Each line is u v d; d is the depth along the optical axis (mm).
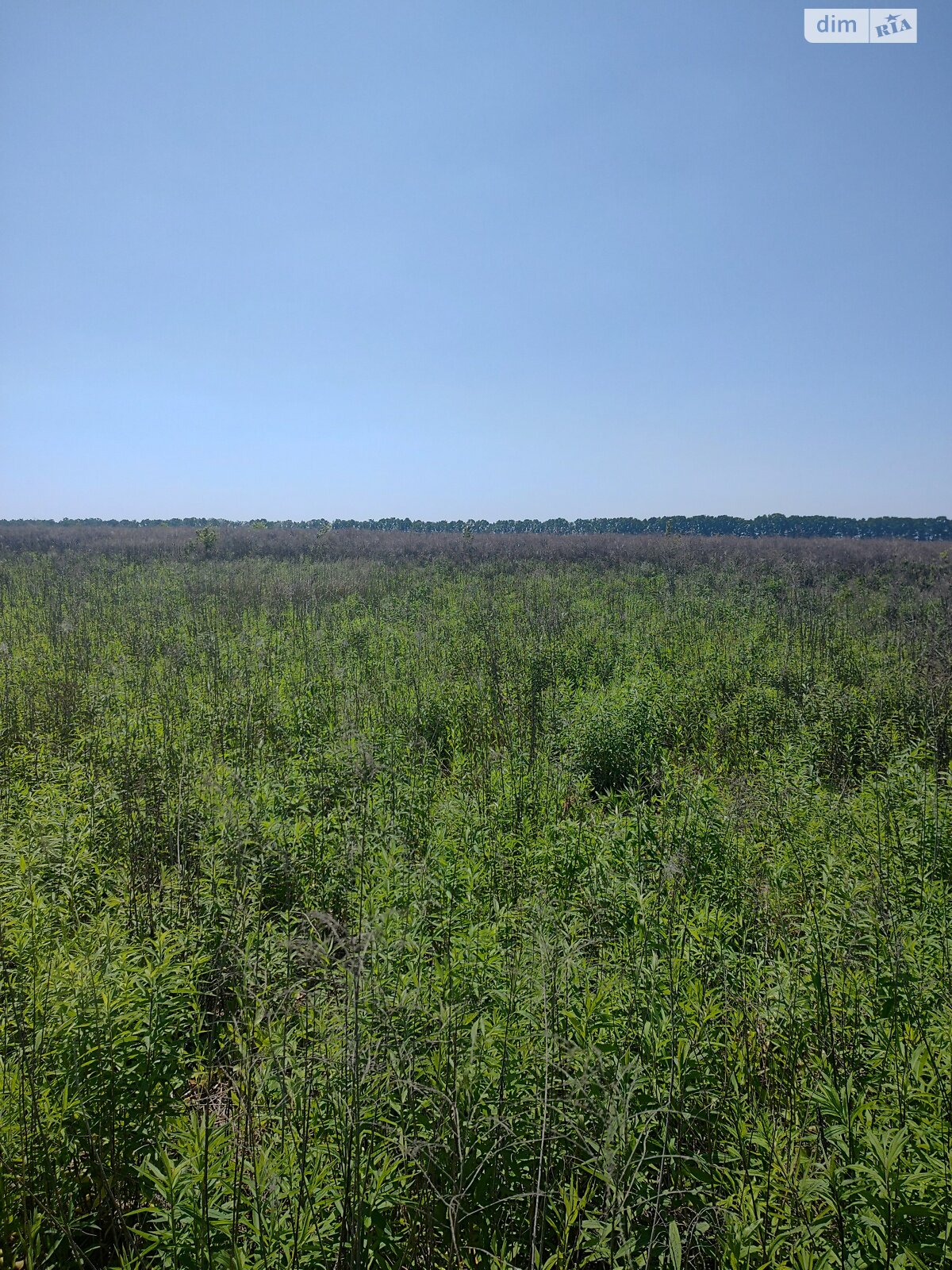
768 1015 3863
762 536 54500
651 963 3930
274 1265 2570
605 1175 2660
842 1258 2656
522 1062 3285
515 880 5402
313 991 3850
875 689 10477
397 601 19078
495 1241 2854
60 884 4832
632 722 8695
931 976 3883
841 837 5824
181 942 4094
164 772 7172
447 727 9195
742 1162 2963
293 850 5449
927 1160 2883
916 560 31797
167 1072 3420
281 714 9148
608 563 31656
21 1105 2986
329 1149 2951
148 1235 2703
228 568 27297
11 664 11664
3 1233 2828
